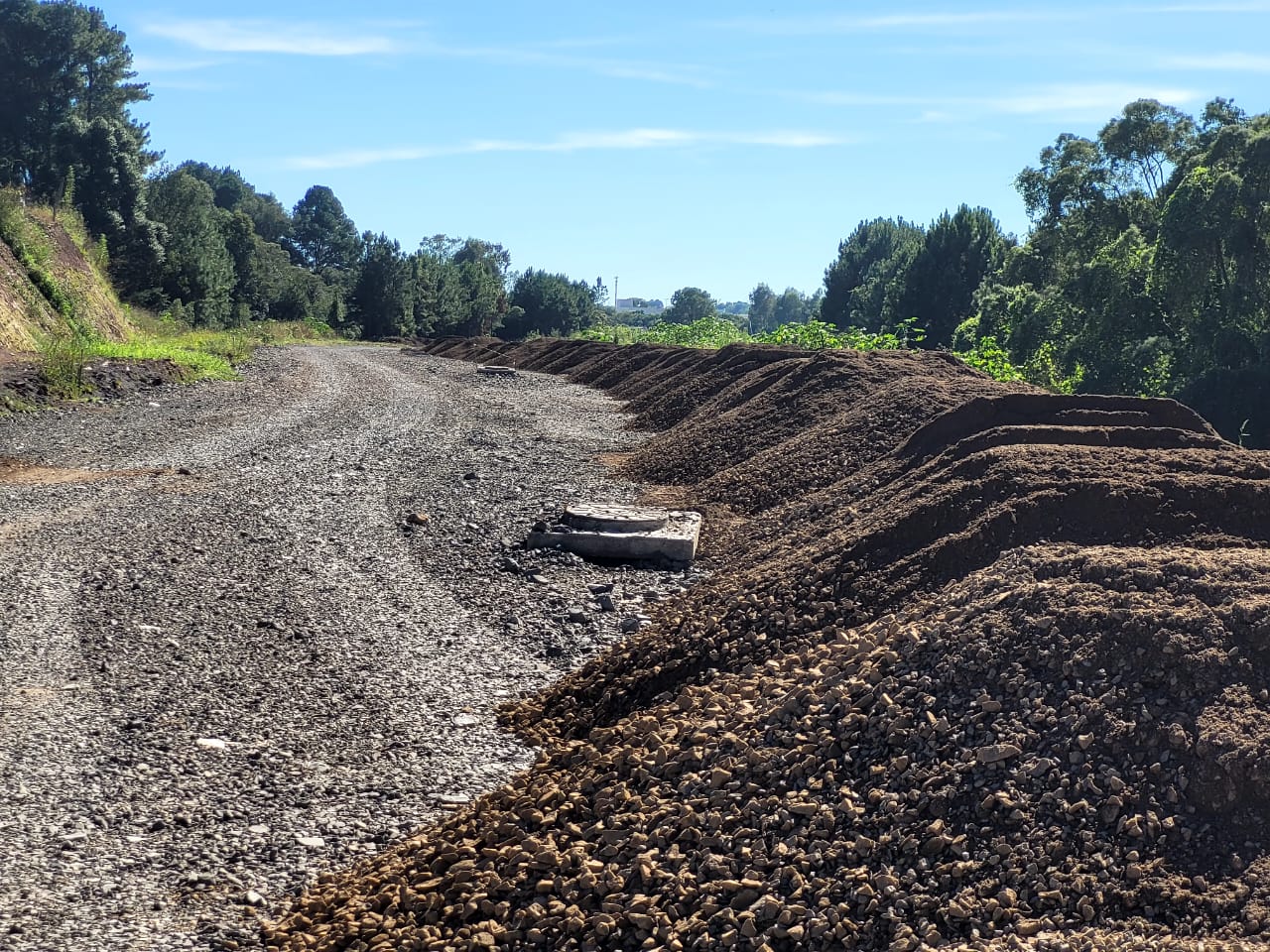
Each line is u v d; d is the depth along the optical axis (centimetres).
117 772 607
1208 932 386
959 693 526
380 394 2784
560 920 450
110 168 5588
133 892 495
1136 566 575
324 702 719
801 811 476
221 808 574
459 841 524
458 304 9412
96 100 6394
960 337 4556
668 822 493
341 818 571
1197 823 429
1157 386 3206
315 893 504
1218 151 3175
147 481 1416
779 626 713
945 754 489
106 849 529
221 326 6066
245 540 1117
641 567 1060
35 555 1019
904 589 706
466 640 852
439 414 2359
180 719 680
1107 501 718
